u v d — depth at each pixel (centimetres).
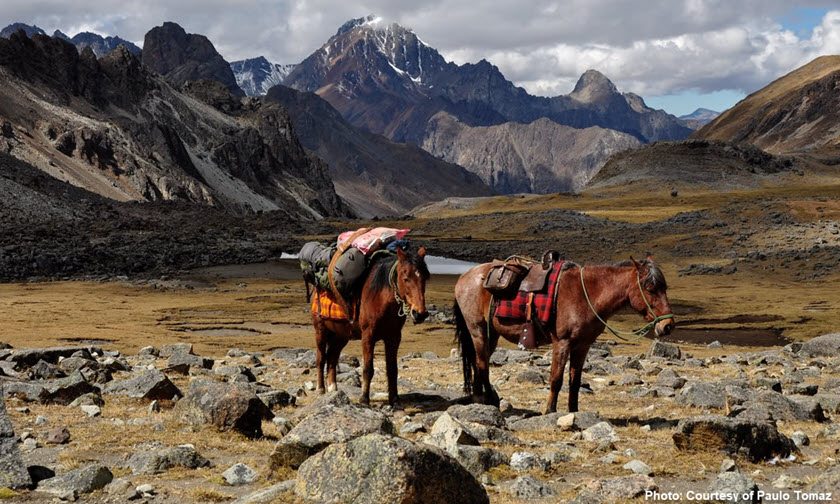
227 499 754
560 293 1208
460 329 1359
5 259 8481
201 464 888
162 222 15025
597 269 1204
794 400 1347
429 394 1537
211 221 15900
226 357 2627
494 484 811
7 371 1580
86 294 6869
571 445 1005
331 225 16488
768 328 5366
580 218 14638
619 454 951
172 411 1199
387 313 1295
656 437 1078
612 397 1581
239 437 1045
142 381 1398
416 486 634
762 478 858
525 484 773
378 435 679
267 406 1264
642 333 1164
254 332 4575
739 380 1691
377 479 643
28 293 6812
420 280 1236
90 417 1181
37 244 9862
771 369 2191
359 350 3647
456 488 657
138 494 754
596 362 2220
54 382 1352
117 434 1041
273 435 1075
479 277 1308
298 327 4919
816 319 5688
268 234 14612
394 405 1341
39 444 984
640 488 772
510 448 978
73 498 743
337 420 872
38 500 742
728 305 6706
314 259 1423
